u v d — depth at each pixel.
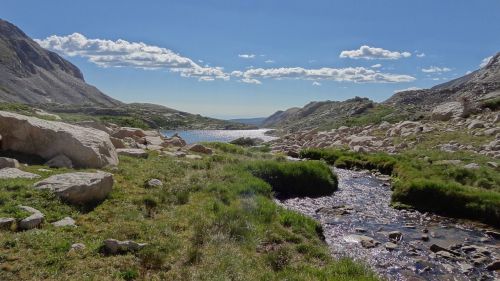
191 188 18.42
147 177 19.11
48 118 38.91
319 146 48.22
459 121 46.06
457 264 13.72
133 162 22.44
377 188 25.48
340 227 17.50
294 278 10.82
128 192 16.30
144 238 12.00
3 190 13.73
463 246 15.44
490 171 24.59
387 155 33.47
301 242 14.02
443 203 20.28
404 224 18.20
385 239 16.12
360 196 23.47
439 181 22.19
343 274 11.57
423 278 12.59
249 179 21.78
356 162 33.38
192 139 113.31
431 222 18.64
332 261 12.69
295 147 49.12
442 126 44.53
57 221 12.42
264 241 13.61
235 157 29.98
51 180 14.80
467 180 23.53
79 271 9.87
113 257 10.66
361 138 44.84
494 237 16.75
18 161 18.22
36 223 11.84
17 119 19.27
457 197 20.11
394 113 85.88
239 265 11.07
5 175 15.50
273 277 10.76
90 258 10.49
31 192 13.69
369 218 19.03
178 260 11.05
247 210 16.09
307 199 22.59
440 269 13.28
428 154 31.91
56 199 13.58
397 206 20.88
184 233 12.98
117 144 26.84
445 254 14.45
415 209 20.48
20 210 12.38
